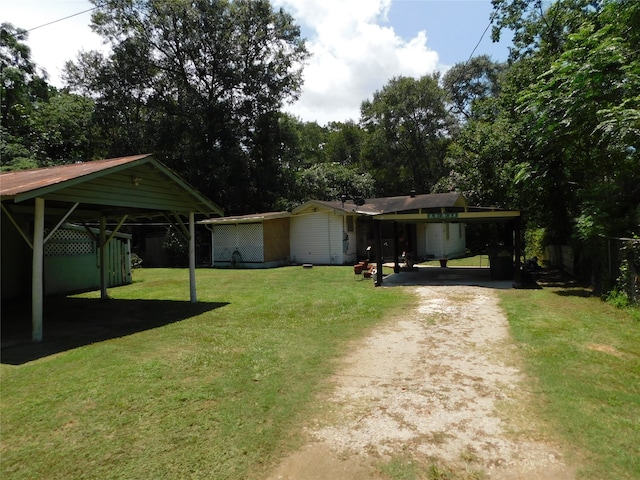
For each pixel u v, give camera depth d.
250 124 29.41
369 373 4.23
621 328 5.71
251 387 3.89
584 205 9.45
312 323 6.57
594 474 2.42
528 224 18.17
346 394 3.70
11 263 10.44
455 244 23.56
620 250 7.32
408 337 5.61
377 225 11.41
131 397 3.71
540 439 2.84
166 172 7.94
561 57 8.73
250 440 2.92
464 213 10.83
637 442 2.75
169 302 9.23
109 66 27.30
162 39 27.34
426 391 3.73
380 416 3.25
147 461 2.69
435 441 2.86
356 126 47.94
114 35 26.84
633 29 8.75
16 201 5.21
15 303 9.80
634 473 2.42
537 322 6.18
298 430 3.05
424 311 7.32
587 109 8.27
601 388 3.66
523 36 13.69
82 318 7.62
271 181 29.45
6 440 3.01
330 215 18.91
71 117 26.94
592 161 9.66
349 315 7.09
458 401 3.50
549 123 9.08
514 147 12.37
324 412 3.34
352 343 5.37
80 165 7.57
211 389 3.86
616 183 8.98
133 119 29.52
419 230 21.28
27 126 25.64
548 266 15.51
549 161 10.69
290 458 2.70
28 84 27.80
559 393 3.57
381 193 39.88
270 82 28.81
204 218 23.48
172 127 26.27
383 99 37.97
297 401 3.56
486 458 2.63
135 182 7.55
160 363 4.67
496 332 5.72
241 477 2.50
